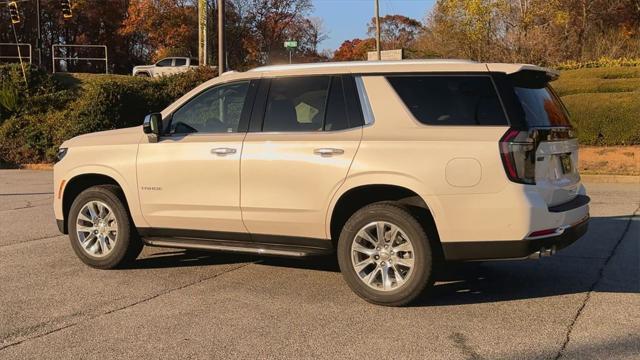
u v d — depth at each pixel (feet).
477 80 17.19
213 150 19.48
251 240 19.42
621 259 22.98
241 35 141.18
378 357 13.94
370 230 17.57
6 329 15.85
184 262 23.04
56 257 23.82
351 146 17.62
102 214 21.83
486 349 14.35
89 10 171.63
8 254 24.32
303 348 14.51
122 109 70.03
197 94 20.66
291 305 17.75
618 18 108.17
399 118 17.54
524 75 17.57
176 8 144.46
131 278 20.77
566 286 19.54
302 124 18.71
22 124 74.33
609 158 58.13
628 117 61.87
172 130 20.85
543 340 14.87
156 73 107.96
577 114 63.67
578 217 17.67
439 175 16.60
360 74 18.34
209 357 14.02
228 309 17.42
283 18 147.54
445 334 15.34
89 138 22.44
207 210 19.66
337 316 16.76
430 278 17.02
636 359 13.66
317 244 18.53
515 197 16.12
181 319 16.58
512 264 22.49
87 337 15.29
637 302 17.81
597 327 15.71
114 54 184.96
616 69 81.66
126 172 20.93
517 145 16.24
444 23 112.16
